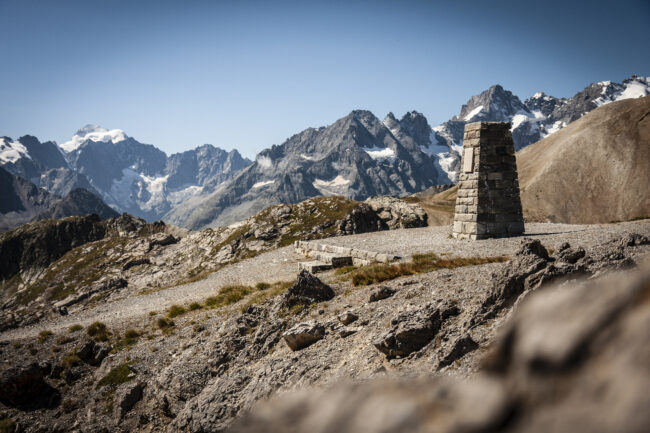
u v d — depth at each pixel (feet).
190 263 213.05
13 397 65.31
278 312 60.18
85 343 74.79
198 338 66.90
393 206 214.48
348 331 46.93
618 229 92.53
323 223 203.10
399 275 69.67
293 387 40.50
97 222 455.22
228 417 43.80
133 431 56.44
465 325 35.65
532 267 36.01
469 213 108.99
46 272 275.18
